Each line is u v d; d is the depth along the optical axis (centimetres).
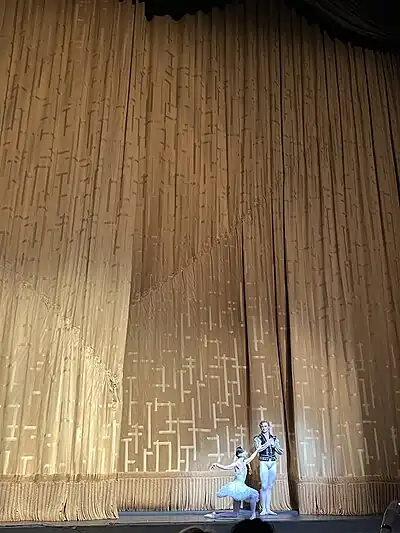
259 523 288
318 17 915
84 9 823
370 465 737
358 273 822
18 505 620
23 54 775
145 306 743
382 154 891
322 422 743
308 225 824
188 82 847
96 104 784
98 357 691
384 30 902
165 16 867
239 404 739
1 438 634
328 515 694
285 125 859
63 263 711
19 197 721
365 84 920
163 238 771
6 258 693
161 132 813
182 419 713
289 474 725
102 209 745
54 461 643
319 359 771
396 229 861
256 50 890
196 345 746
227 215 804
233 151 830
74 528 578
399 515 486
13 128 739
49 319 688
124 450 686
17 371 661
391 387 784
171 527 592
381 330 801
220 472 703
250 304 773
